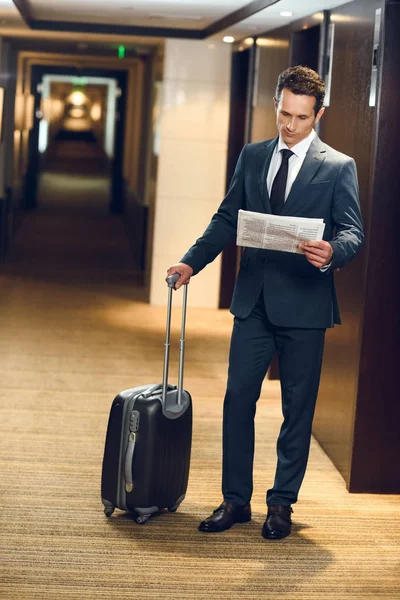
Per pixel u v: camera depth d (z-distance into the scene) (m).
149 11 9.50
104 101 35.88
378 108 5.31
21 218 19.11
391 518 5.20
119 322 10.62
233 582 4.25
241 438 4.81
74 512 4.99
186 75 11.55
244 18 8.27
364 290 5.48
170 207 11.75
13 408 6.98
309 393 4.72
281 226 4.16
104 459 4.90
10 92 15.19
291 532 4.88
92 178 31.56
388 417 5.55
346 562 4.55
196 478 5.64
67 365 8.45
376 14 5.45
